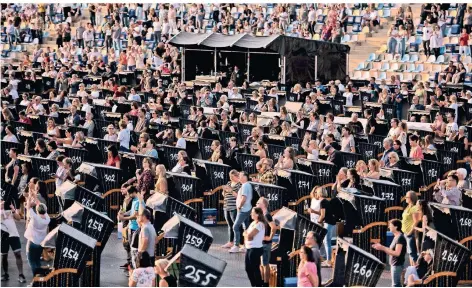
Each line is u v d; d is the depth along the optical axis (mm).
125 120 38094
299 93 48844
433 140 37250
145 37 66750
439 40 57500
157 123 40719
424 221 24781
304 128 40156
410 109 44656
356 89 49812
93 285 24062
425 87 49406
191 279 18953
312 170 32250
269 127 39844
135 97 48219
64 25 71000
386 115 45750
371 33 63062
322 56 53688
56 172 30719
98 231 24016
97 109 45812
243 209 27375
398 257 23141
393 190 28109
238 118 42625
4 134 41031
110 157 32344
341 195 26453
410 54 58719
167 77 55906
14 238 24781
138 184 28672
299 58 53000
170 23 64938
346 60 54906
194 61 55938
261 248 23344
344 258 21875
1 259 24922
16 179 31562
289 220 23891
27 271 25938
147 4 69625
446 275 23016
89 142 36500
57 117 43688
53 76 57094
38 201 25141
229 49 54094
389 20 64250
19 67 62531
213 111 44188
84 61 63656
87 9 74562
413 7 65188
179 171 31328
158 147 35188
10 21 72125
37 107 44812
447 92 49719
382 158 33656
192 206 30406
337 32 60406
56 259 21891
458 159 37188
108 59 63156
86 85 56000
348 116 45469
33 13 75000
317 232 23922
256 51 53688
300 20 64125
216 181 31609
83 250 21953
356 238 26422
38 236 23859
